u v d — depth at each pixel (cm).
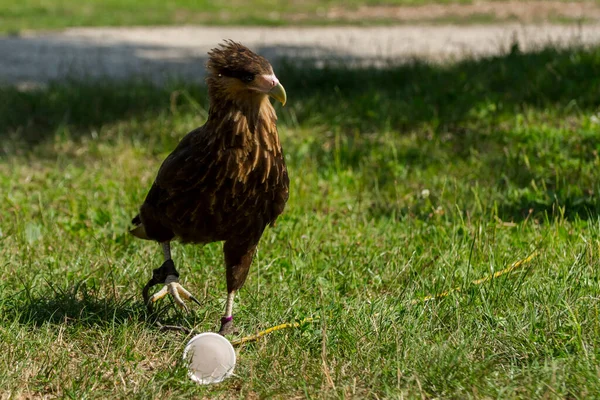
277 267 1095
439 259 1080
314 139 1659
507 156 1529
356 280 1055
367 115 1783
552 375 766
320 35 2983
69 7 3628
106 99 1919
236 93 831
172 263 932
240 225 881
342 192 1412
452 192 1376
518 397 759
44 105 1884
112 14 3469
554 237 1119
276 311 955
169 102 1898
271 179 870
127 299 987
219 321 964
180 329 925
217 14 3500
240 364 855
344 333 881
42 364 834
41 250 1147
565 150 1549
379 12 3538
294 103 1875
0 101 1898
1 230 1199
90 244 1176
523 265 1031
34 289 1000
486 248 1087
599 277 984
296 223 1250
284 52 2577
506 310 927
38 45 2805
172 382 811
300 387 803
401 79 2020
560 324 876
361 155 1580
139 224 1005
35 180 1520
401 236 1188
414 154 1583
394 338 863
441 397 773
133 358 862
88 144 1717
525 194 1345
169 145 1675
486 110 1750
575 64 1934
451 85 1883
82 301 980
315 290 1016
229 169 844
